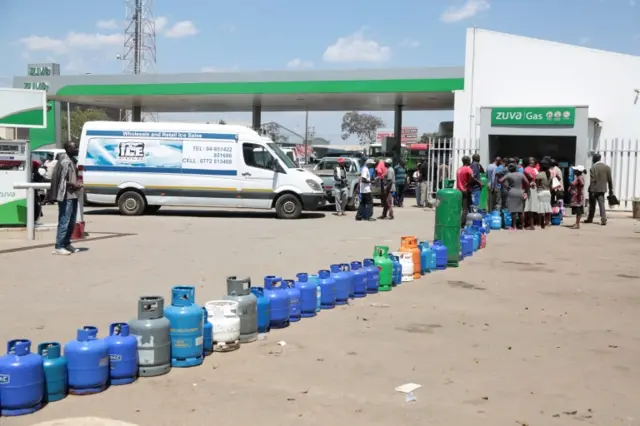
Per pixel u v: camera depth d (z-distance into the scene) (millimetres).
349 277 8023
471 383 5195
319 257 11328
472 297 8438
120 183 19453
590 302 8258
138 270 9758
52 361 4695
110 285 8594
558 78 24375
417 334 6605
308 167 27406
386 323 7023
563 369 5586
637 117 23484
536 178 17219
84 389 4820
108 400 4738
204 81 30516
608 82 23766
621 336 6680
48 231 14375
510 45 24922
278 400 4773
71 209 11133
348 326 6879
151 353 5230
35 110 14789
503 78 25078
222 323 5887
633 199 20859
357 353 5930
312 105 36625
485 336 6578
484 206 18484
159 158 19344
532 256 12203
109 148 19516
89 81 32094
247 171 19172
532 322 7191
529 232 16609
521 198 17047
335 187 20859
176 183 19312
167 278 9148
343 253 11852
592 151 22297
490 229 17141
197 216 19922
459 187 15586
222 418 4438
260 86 29734
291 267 10219
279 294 6754
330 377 5277
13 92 14484
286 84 29391
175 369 5430
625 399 4906
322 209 23516
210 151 19250
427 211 22906
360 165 27234
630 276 10156
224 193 19250
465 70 25516
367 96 30844
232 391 4945
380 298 8328
